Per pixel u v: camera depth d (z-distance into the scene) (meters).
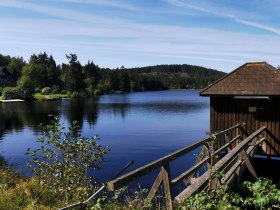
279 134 15.19
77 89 112.75
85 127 38.38
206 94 16.12
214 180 7.20
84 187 8.34
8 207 6.57
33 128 36.88
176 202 6.46
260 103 15.52
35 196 7.27
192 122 42.12
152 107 65.56
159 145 27.64
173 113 53.72
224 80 16.47
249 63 16.86
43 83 117.00
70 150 9.39
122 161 21.89
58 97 97.88
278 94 14.77
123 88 161.62
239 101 15.93
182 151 7.62
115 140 29.95
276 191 4.98
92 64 151.38
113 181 5.11
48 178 8.64
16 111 56.84
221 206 5.29
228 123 16.17
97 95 123.38
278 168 15.45
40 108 63.12
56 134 9.53
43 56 163.75
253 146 13.44
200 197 5.35
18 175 10.14
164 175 6.71
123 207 6.78
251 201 5.57
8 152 24.27
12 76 136.38
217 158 12.52
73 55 115.75
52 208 6.84
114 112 55.47
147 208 6.69
